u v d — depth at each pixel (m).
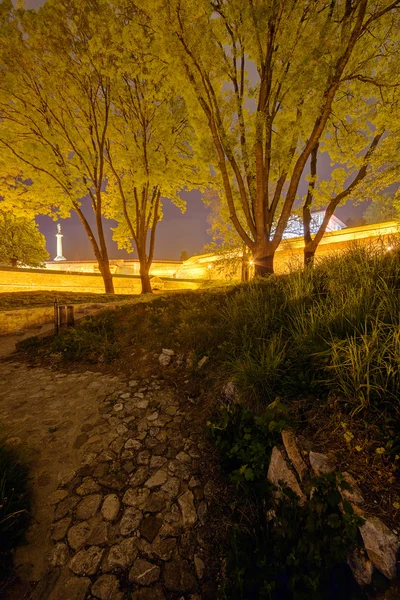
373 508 1.36
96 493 2.20
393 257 3.79
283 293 4.47
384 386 1.86
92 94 12.01
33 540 1.82
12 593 1.53
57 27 10.07
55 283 22.05
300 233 13.31
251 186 8.98
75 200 12.87
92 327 6.35
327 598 1.27
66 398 3.74
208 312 5.39
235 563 1.57
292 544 1.50
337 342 2.40
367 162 9.05
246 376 2.76
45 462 2.53
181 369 4.27
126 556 1.74
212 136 7.95
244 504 2.00
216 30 7.18
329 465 1.61
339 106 9.07
